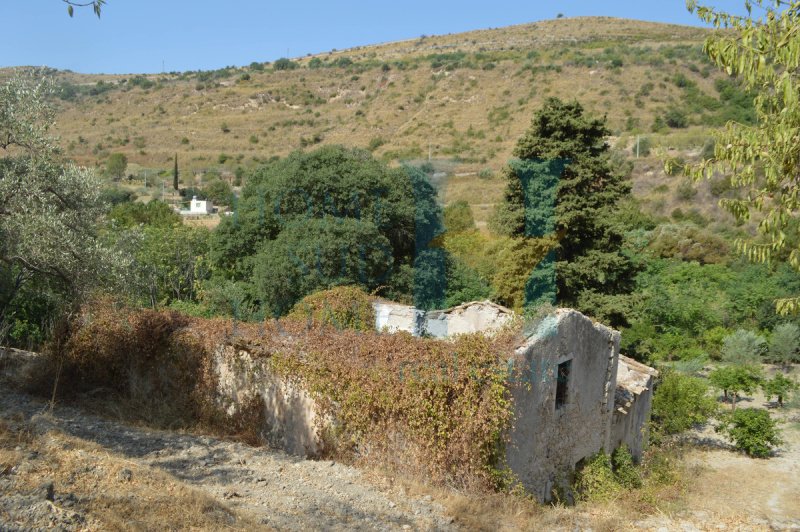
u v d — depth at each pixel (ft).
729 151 23.54
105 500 18.25
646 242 116.47
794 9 20.68
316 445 30.25
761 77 21.75
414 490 26.00
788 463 50.55
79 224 33.01
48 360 37.60
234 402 33.78
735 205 24.02
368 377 28.27
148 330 36.32
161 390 35.96
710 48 22.16
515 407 27.61
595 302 55.42
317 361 30.12
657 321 84.53
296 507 22.89
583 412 34.83
